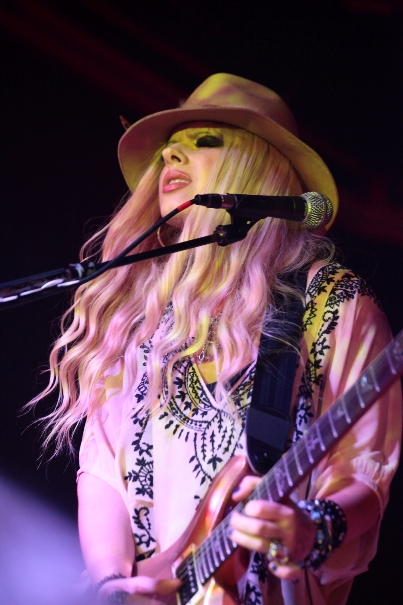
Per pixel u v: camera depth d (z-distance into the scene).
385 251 9.91
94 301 5.73
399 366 3.21
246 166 5.51
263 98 5.81
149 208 6.06
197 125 5.71
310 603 4.03
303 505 3.77
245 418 4.29
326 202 4.59
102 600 4.07
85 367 5.38
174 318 4.96
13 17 10.68
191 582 3.86
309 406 4.30
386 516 8.95
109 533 4.46
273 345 4.49
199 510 3.97
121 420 4.86
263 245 5.14
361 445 4.12
